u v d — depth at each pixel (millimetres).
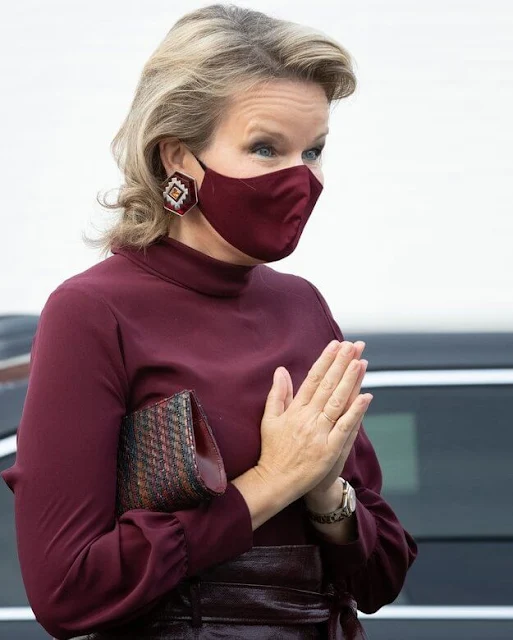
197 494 5961
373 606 7262
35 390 6133
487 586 9562
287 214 6332
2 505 9367
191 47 6355
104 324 6203
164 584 5918
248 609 6297
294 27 6426
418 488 9789
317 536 6820
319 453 6219
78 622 5996
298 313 7074
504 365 9930
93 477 6023
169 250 6570
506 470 9758
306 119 6340
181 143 6434
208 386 6328
